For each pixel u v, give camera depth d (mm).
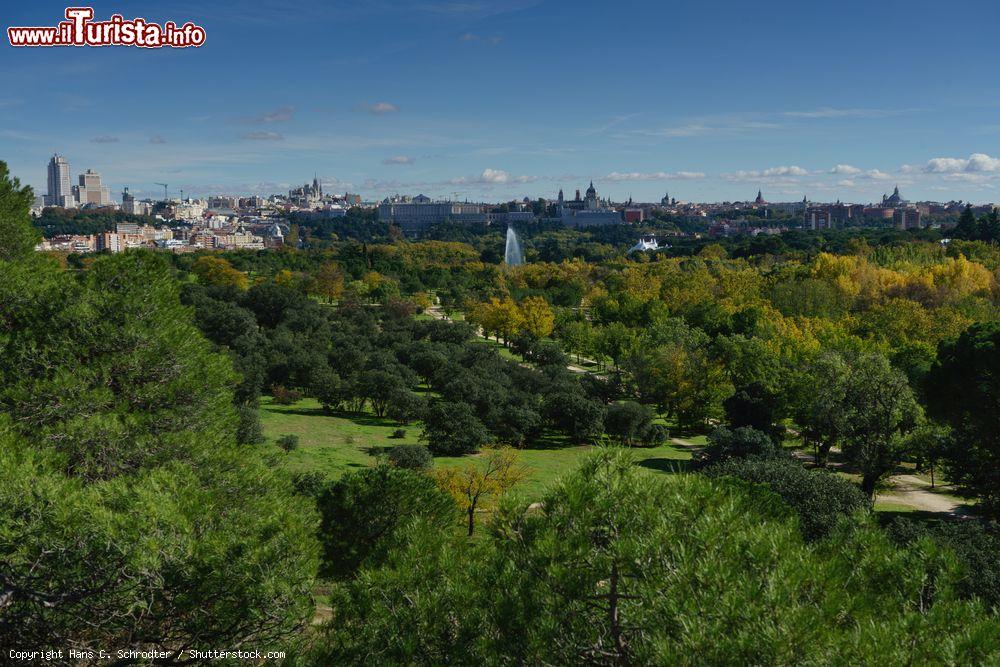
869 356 46594
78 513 11852
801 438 62594
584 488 10523
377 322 114875
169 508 12484
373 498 21453
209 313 90562
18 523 11594
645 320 105312
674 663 7867
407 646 10055
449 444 52750
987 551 22109
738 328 87688
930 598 9773
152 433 17188
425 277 163125
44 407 15930
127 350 17797
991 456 39844
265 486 16438
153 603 12398
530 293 132375
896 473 52125
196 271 130000
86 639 12297
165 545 11875
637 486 10469
